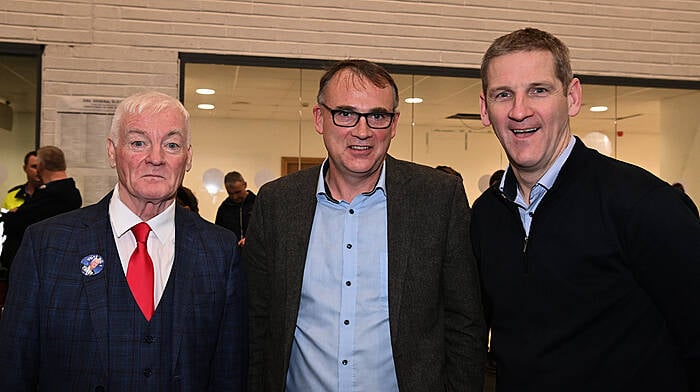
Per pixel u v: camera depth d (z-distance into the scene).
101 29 4.92
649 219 1.50
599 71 5.73
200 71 5.11
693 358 1.52
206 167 5.13
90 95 4.89
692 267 1.46
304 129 5.27
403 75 5.42
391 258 1.88
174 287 1.68
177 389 1.63
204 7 5.07
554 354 1.62
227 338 1.79
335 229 1.96
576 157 1.68
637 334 1.57
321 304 1.90
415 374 1.83
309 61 5.24
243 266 1.88
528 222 1.73
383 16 5.34
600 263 1.58
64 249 1.62
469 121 5.54
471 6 5.48
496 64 1.67
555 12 5.64
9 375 1.54
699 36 5.91
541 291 1.66
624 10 5.77
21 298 1.57
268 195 2.06
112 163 1.72
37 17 4.85
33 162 4.65
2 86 4.89
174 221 1.78
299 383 1.93
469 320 1.91
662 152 5.91
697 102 5.98
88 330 1.56
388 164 2.02
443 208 1.93
